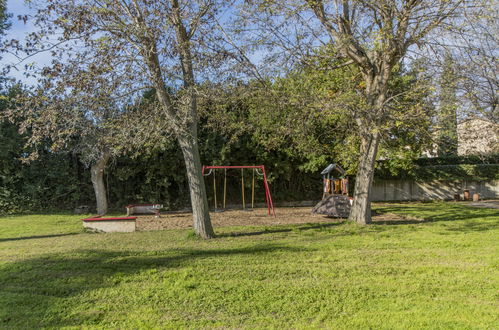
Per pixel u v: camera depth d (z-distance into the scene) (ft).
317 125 44.32
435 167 70.38
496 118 32.65
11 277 18.01
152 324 12.96
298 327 12.64
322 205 42.73
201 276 18.04
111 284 16.92
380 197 69.21
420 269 19.13
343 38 31.91
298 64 33.30
